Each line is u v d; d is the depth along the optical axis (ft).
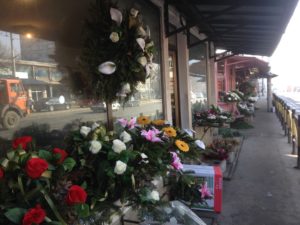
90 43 9.00
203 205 11.41
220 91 49.11
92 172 6.96
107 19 8.99
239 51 35.91
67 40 8.95
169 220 7.57
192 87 25.48
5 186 5.21
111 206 6.73
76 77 9.24
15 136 7.21
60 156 5.96
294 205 15.44
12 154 5.53
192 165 12.67
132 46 9.02
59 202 5.50
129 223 8.34
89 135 7.39
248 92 71.26
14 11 7.33
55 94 8.47
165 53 16.49
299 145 21.77
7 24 7.15
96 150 6.92
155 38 15.71
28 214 4.76
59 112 8.59
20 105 7.38
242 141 32.09
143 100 14.20
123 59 8.96
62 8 8.79
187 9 17.72
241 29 23.25
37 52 7.95
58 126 8.54
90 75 9.10
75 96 9.20
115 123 10.20
